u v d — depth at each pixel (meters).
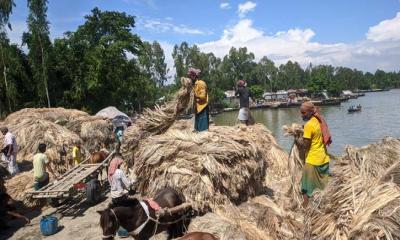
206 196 7.54
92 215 10.23
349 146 7.05
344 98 126.12
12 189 12.12
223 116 78.50
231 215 7.37
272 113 89.50
